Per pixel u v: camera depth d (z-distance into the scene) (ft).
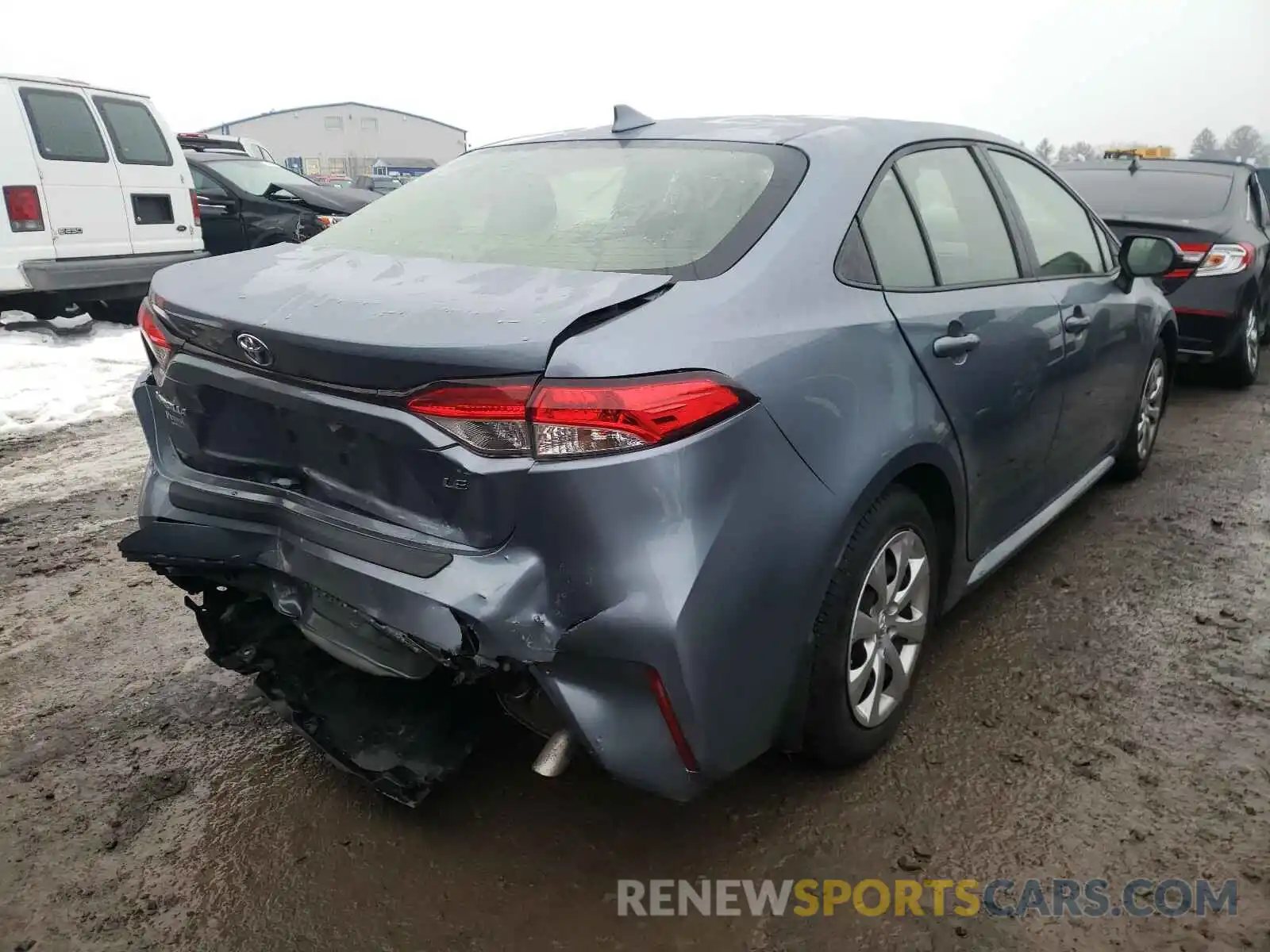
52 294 28.04
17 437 19.72
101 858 7.72
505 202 8.98
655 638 6.28
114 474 17.33
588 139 9.89
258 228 34.83
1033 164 12.05
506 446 6.23
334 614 7.39
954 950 6.79
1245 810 8.07
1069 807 8.13
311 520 7.29
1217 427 19.66
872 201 8.57
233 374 7.32
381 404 6.57
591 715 6.51
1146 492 15.61
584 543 6.24
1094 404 12.57
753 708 7.05
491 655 6.44
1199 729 9.20
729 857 7.66
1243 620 11.28
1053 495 12.09
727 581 6.53
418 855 7.72
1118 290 13.24
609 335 6.31
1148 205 22.47
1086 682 9.98
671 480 6.23
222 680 10.36
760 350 6.84
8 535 14.46
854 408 7.50
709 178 8.41
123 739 9.27
